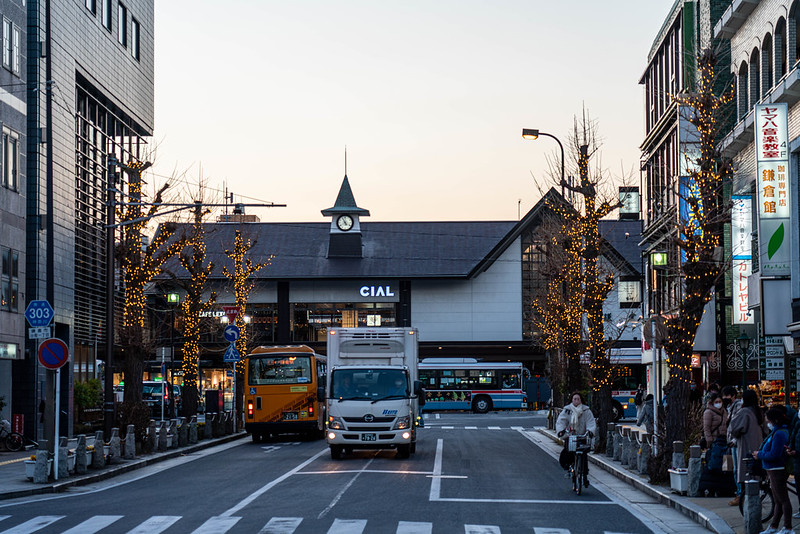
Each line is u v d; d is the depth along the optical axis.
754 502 13.25
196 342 39.69
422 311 75.69
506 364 65.62
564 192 37.47
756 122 26.97
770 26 29.42
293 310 75.50
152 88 52.84
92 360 43.91
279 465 25.72
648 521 15.41
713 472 17.78
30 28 36.72
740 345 33.69
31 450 33.50
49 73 37.00
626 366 60.31
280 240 78.62
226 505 16.72
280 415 37.38
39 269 36.47
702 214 21.75
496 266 75.88
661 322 27.12
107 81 44.66
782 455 12.95
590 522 15.10
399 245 77.94
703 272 21.38
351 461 26.70
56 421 21.62
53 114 37.31
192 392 39.09
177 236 70.75
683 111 38.47
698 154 37.94
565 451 19.45
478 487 19.92
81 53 41.00
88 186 42.66
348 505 16.55
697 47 37.22
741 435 15.36
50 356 21.66
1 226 32.72
